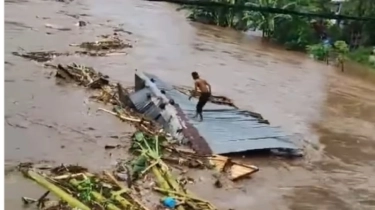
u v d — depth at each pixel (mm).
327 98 26594
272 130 18562
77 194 12062
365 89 29891
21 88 20703
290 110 23312
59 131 16641
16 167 13352
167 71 27734
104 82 22359
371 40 37781
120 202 11875
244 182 14547
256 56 35469
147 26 41750
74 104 19578
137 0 55625
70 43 30938
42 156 14469
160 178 13508
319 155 17734
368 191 15266
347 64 36062
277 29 40656
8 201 11453
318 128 21047
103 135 16750
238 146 16391
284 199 13906
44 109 18609
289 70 32406
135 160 14367
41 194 11969
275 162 16422
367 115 24312
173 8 53562
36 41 30141
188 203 12383
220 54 34531
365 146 19516
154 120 18328
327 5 39344
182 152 15562
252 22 42344
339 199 14461
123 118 18375
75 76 22688
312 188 14922
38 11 40562
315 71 33125
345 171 16641
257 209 13039
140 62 28953
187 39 38438
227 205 13000
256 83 27797
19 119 17234
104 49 30781
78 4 47719
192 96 19172
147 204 12250
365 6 36531
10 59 25078
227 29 45531
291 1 39625
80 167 13688
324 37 39438
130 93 20828
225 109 19891
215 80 27188
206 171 14781
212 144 16172
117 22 41469
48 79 22500
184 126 16969
